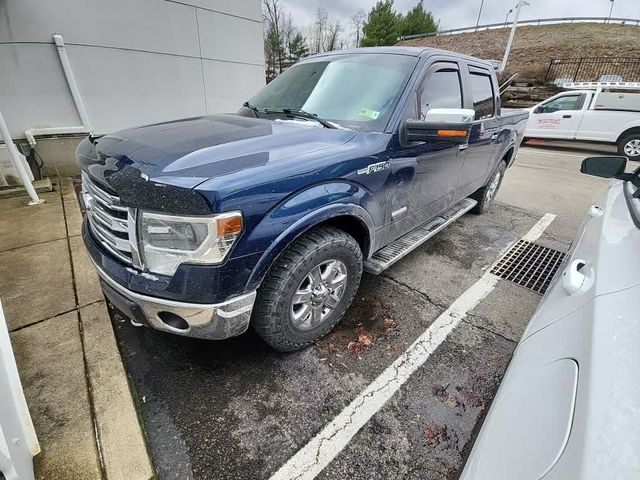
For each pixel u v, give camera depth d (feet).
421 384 6.34
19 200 14.46
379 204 7.17
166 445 5.17
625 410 2.40
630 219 4.85
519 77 63.05
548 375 3.14
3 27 14.93
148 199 4.56
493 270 10.48
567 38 83.51
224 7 20.76
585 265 4.41
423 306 8.62
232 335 5.49
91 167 5.57
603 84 29.94
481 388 6.28
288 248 5.87
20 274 8.97
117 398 5.65
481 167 12.30
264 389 6.14
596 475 2.12
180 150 5.30
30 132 16.39
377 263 7.93
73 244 10.59
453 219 11.08
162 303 4.91
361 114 7.45
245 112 9.00
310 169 5.56
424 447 5.25
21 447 4.30
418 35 112.88
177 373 6.41
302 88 8.63
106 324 7.25
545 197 18.24
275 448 5.19
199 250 4.63
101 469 4.67
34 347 6.61
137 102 18.98
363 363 6.77
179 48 19.58
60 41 15.96
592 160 6.98
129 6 17.39
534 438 2.68
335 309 7.11
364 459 5.07
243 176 4.82
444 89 9.03
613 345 2.86
